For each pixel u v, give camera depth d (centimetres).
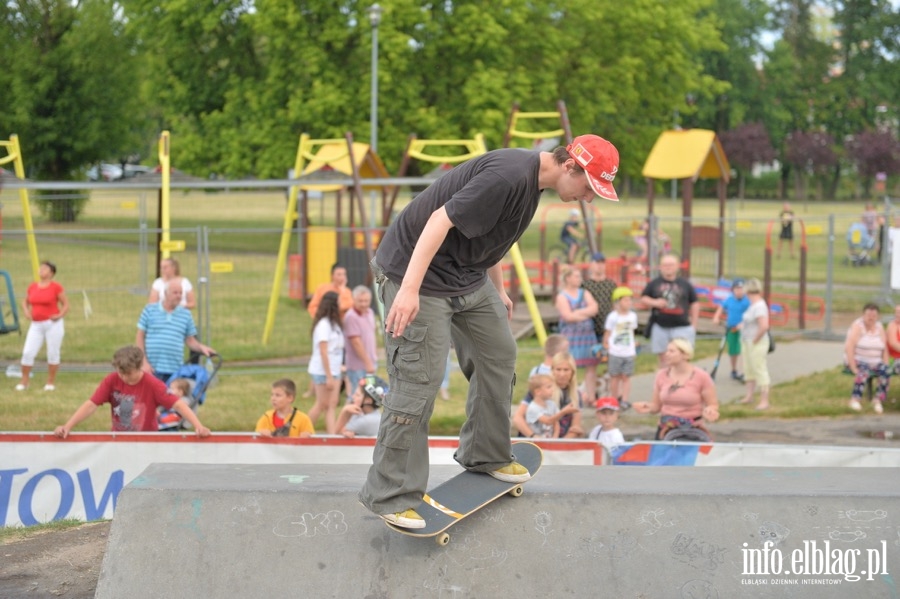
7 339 1767
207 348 1175
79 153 4278
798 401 1383
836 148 8444
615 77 3572
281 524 482
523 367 1594
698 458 852
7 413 1214
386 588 463
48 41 4166
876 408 1329
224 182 1805
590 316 1357
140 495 496
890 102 9150
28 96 4003
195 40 3528
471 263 429
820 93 9300
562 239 2691
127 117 4288
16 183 1616
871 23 9375
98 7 4147
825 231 4522
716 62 8888
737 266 3222
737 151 7412
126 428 860
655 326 1370
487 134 3005
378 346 1848
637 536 477
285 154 3173
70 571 593
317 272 2236
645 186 9219
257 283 2684
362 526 480
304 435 868
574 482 519
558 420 937
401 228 430
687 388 978
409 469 432
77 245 2814
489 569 466
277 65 3170
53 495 831
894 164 7125
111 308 2077
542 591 461
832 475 541
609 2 3488
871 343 1331
